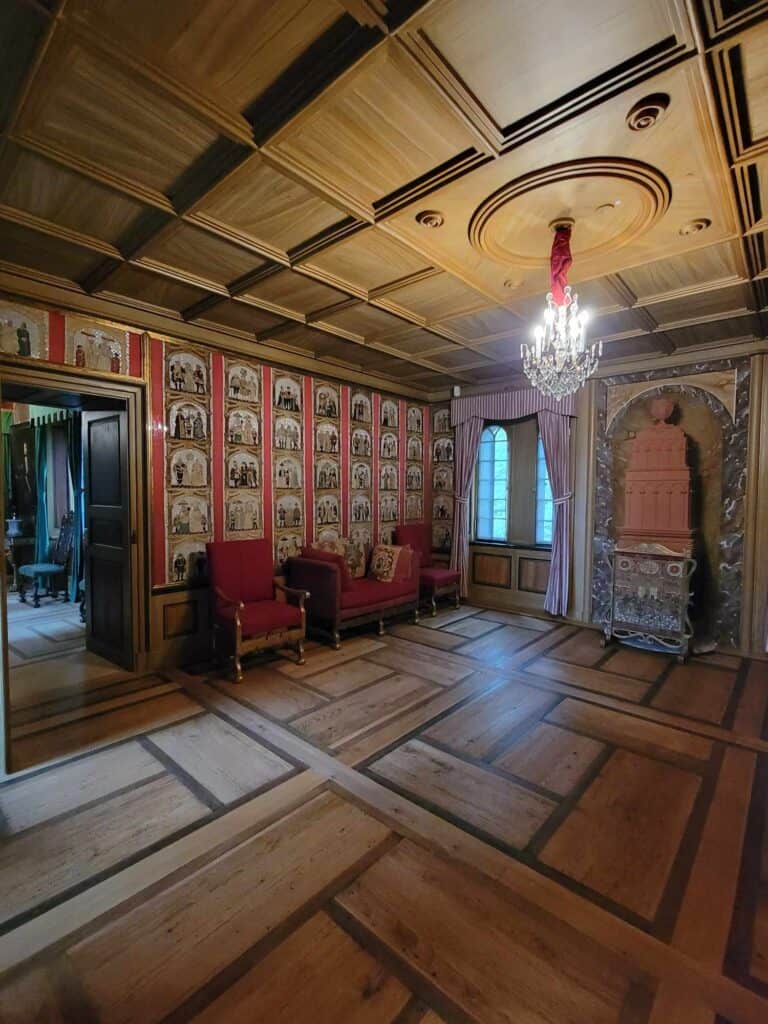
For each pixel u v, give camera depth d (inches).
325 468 198.2
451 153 75.9
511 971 56.9
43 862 72.7
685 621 158.6
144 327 140.2
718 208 90.4
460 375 215.2
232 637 143.0
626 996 54.2
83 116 68.7
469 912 64.7
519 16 54.9
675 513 166.4
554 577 205.2
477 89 64.7
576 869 72.4
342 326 154.4
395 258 109.1
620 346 170.9
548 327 115.6
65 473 267.4
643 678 144.2
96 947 59.5
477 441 231.8
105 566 155.3
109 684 137.6
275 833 79.1
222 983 55.2
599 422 194.4
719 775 96.1
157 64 60.6
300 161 77.2
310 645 172.2
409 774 95.7
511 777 95.0
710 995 54.4
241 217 93.1
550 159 77.1
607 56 60.1
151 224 95.7
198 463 156.6
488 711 122.6
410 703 126.6
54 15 54.4
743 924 63.4
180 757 100.8
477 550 237.5
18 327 118.3
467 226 96.3
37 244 102.4
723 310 139.0
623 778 95.0
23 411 279.4
